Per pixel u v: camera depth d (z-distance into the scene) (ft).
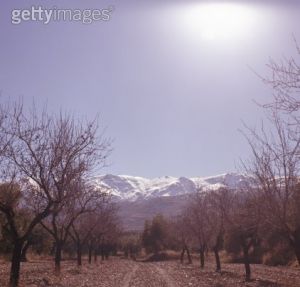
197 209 184.34
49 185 95.35
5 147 88.48
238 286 108.78
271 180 59.36
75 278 120.26
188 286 108.17
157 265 223.92
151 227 396.78
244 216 85.81
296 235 60.23
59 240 134.41
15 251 89.66
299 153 47.73
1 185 90.99
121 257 399.65
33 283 98.94
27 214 118.83
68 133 96.27
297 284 117.60
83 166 99.45
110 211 211.41
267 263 223.10
